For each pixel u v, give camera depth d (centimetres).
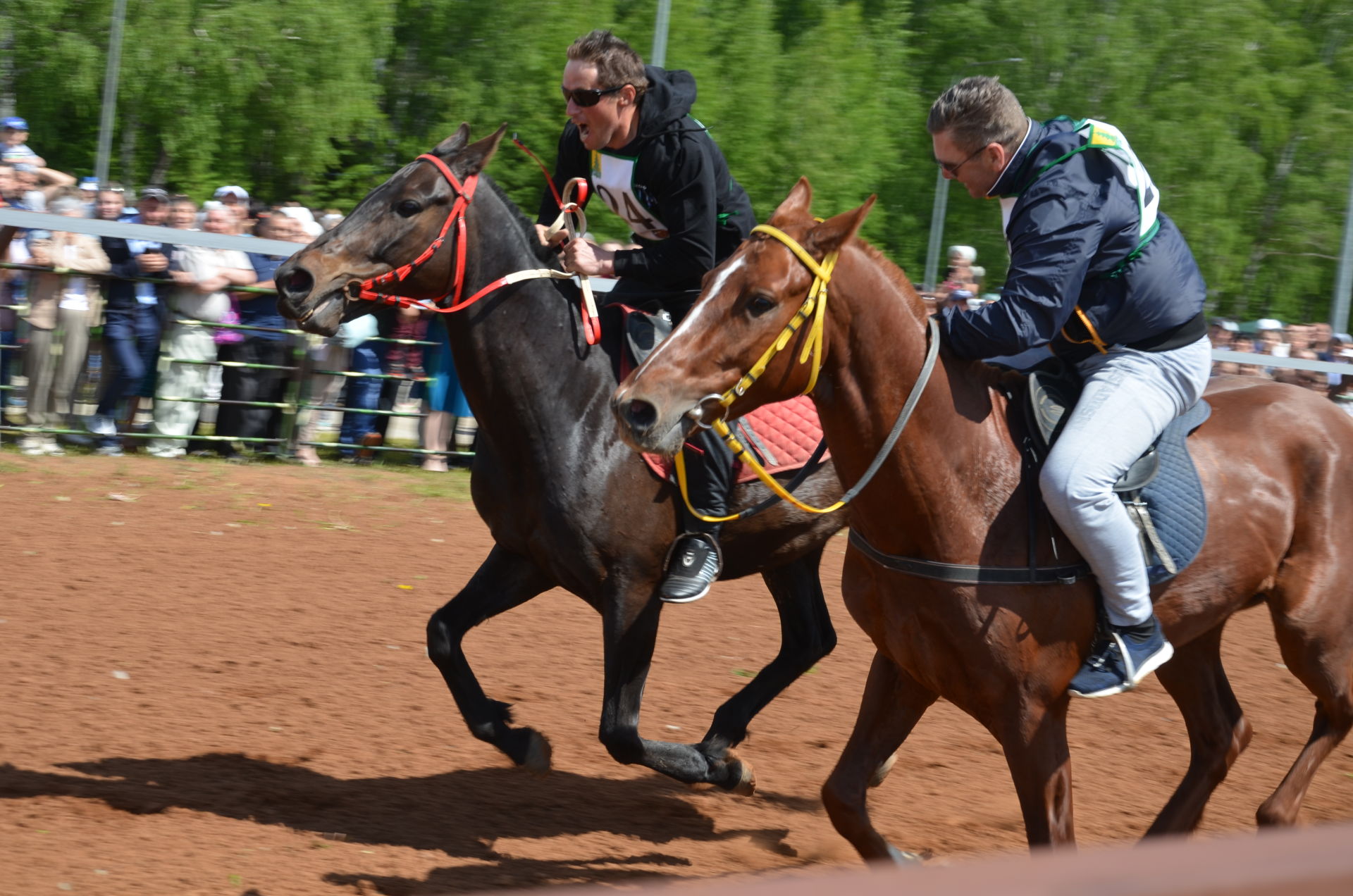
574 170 564
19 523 937
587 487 494
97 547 898
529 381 496
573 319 510
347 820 514
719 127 3288
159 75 2861
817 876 87
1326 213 4041
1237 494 453
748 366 368
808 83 3403
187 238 1109
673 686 723
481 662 742
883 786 592
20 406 1138
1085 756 654
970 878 76
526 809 542
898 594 402
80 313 1121
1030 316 387
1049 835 391
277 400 1205
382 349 1230
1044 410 411
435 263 495
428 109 3300
